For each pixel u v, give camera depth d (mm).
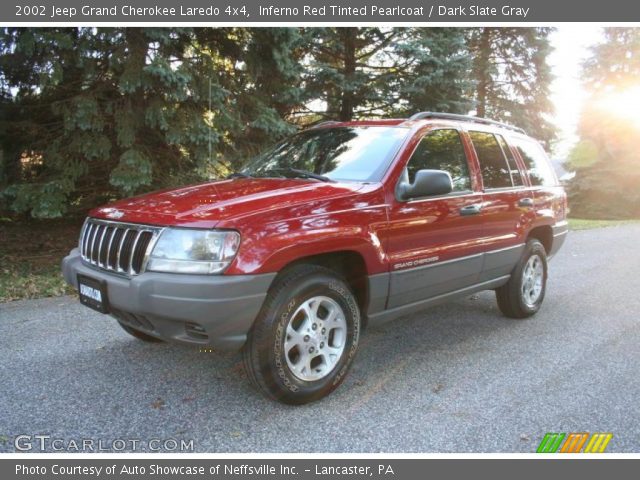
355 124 4230
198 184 3758
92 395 3229
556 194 5445
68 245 8344
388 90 11258
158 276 2734
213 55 8117
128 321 3080
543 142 20656
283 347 2955
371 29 11172
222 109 7566
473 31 18359
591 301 5891
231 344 2801
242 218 2789
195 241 2729
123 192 7258
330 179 3615
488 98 19828
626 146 24484
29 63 6961
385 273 3416
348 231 3156
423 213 3658
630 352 4148
